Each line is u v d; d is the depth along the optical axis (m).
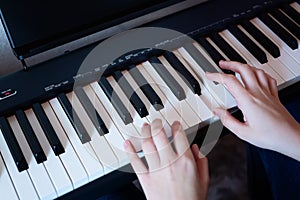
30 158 0.88
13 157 0.88
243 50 1.01
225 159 1.50
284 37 1.02
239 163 1.50
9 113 0.93
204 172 0.88
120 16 0.98
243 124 0.90
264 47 1.01
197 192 0.84
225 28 1.04
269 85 0.93
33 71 0.95
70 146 0.89
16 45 0.92
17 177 0.87
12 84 0.94
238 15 1.04
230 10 1.05
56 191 0.86
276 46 1.00
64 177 0.87
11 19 0.90
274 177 1.05
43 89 0.94
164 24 1.02
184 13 1.04
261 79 0.93
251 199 1.26
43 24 0.92
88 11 0.95
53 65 0.96
